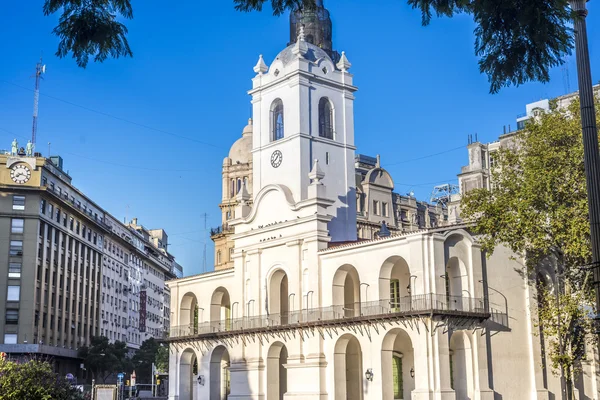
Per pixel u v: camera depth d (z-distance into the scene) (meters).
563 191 42.91
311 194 54.03
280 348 56.34
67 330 95.12
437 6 13.60
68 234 96.69
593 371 52.03
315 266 52.81
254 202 59.03
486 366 45.66
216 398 61.44
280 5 14.21
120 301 121.31
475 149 77.31
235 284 59.88
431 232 45.22
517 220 43.38
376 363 47.16
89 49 13.98
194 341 63.59
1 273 83.94
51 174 91.94
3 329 82.69
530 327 48.97
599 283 16.56
